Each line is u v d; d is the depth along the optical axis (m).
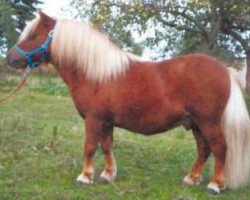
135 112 5.71
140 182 6.25
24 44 5.94
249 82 11.65
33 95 14.17
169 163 7.32
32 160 7.01
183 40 17.50
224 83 5.62
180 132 10.30
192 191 5.99
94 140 5.88
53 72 18.59
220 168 5.81
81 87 5.81
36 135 8.49
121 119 5.79
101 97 5.73
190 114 5.72
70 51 5.81
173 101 5.67
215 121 5.67
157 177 6.55
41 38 5.92
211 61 5.72
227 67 5.81
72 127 9.56
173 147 8.38
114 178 6.25
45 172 6.54
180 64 5.73
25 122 9.52
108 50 5.77
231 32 16.38
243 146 5.66
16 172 6.50
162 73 5.74
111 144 6.14
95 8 14.95
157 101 5.66
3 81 16.14
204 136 5.77
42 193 5.75
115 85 5.71
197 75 5.62
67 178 6.35
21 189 5.86
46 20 5.92
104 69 5.71
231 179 5.77
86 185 6.00
